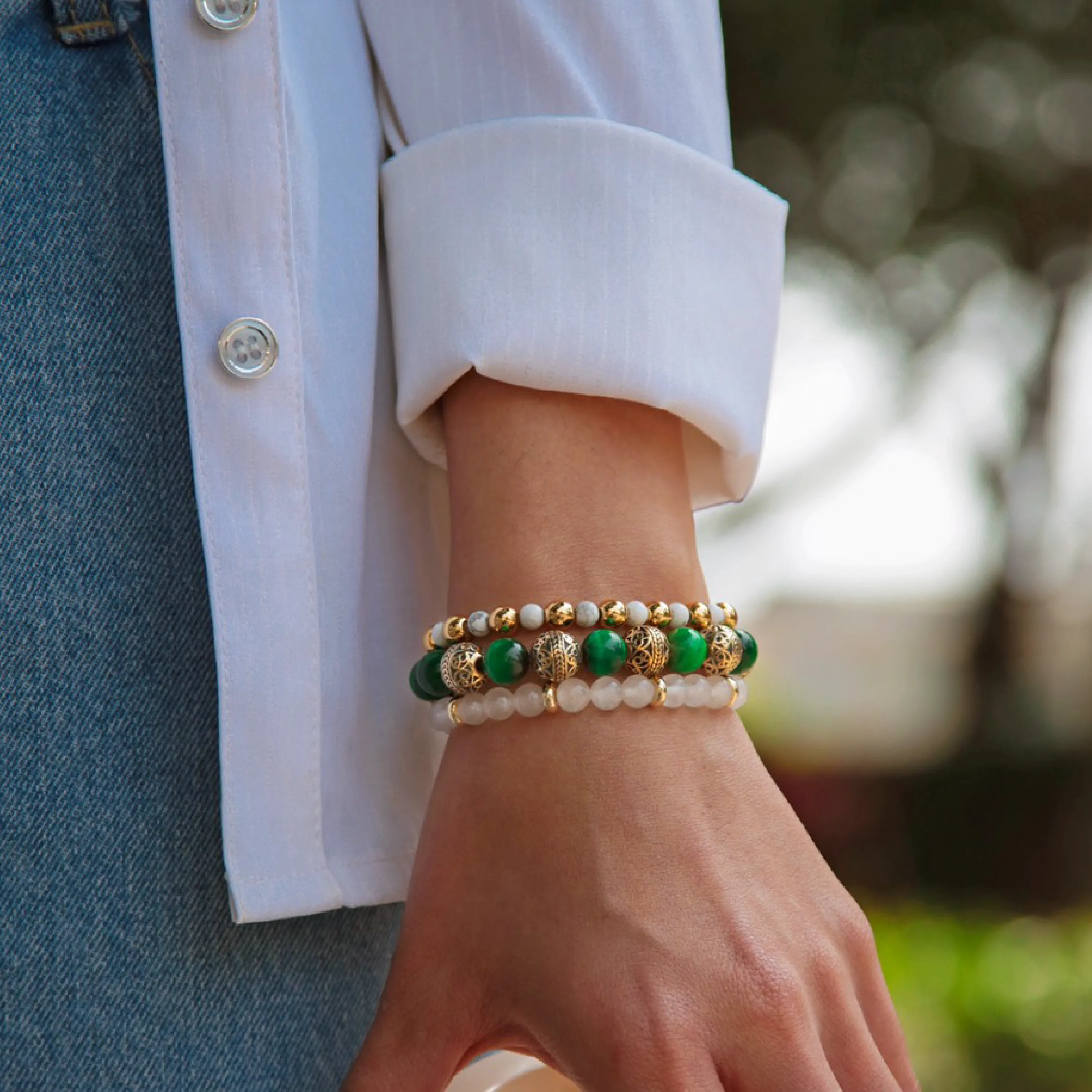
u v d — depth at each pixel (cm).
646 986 53
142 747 55
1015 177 268
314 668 56
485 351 57
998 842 318
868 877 324
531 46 58
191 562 56
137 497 55
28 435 54
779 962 54
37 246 54
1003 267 276
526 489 57
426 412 59
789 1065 53
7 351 54
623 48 58
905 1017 227
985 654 319
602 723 56
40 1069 54
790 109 267
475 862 56
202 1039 55
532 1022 55
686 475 59
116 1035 54
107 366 55
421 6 59
